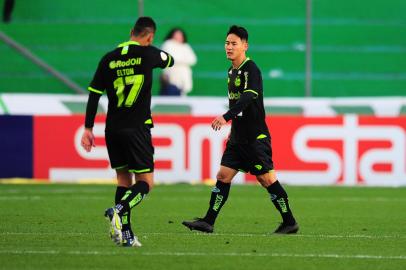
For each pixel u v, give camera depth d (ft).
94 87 101.65
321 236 116.26
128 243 101.81
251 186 194.80
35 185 191.21
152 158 102.01
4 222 129.29
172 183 195.62
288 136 195.00
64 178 197.16
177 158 195.31
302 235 117.19
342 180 194.90
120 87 100.63
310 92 229.25
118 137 101.09
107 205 154.81
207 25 239.71
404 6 242.37
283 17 240.73
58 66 237.04
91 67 237.25
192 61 225.97
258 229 124.26
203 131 195.21
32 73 234.79
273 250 102.94
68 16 240.12
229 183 114.52
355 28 240.32
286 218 116.88
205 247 104.53
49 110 200.34
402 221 135.13
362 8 241.76
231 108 108.88
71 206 152.97
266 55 239.30
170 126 195.21
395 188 190.80
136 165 101.24
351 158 194.59
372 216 141.69
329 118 194.49
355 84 237.25
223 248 103.91
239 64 112.68
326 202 163.22
